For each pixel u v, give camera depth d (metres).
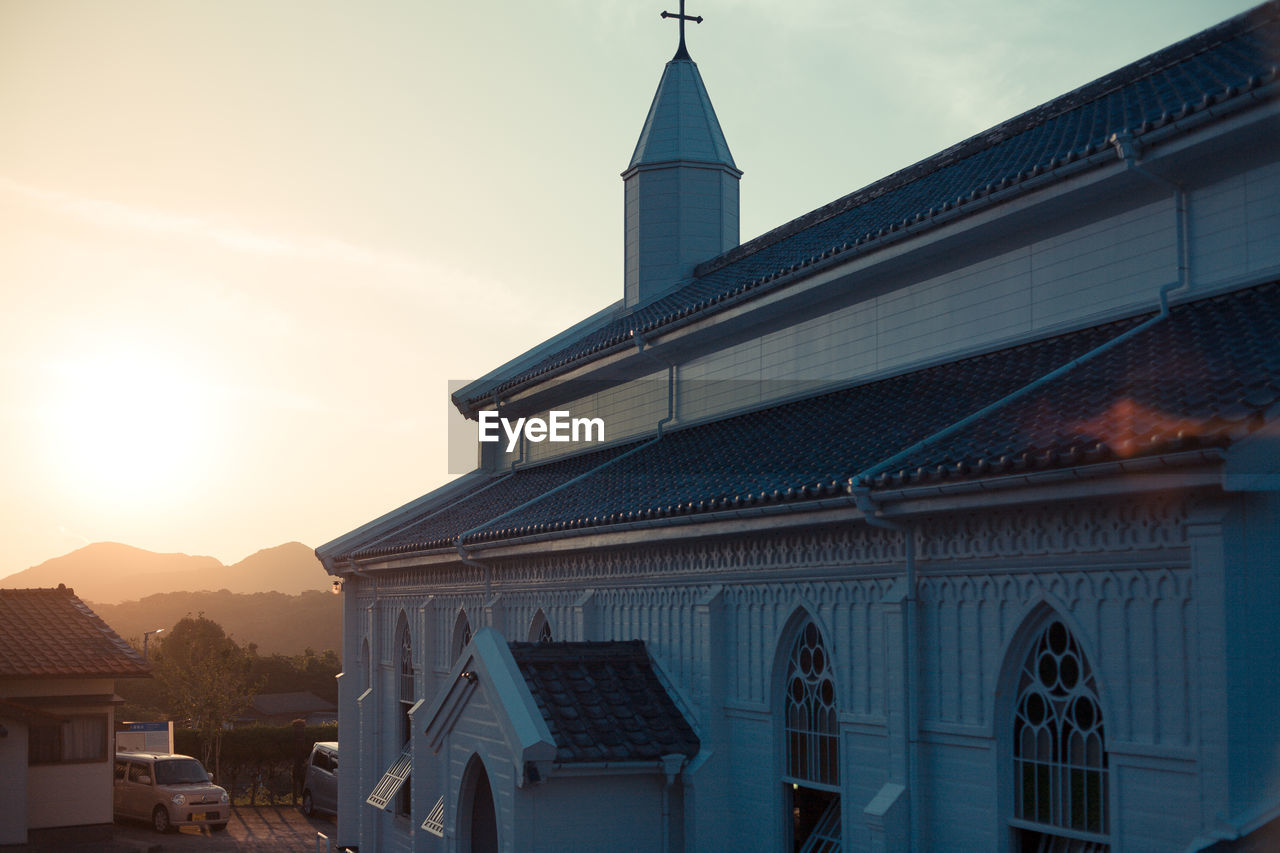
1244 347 11.50
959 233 15.91
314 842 36.84
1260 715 9.52
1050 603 11.38
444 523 27.33
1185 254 13.52
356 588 32.09
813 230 24.73
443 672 25.56
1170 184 13.63
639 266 29.98
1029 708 11.79
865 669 13.70
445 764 17.75
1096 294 14.67
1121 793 10.62
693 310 21.23
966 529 12.32
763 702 15.39
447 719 17.59
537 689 16.19
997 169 18.09
